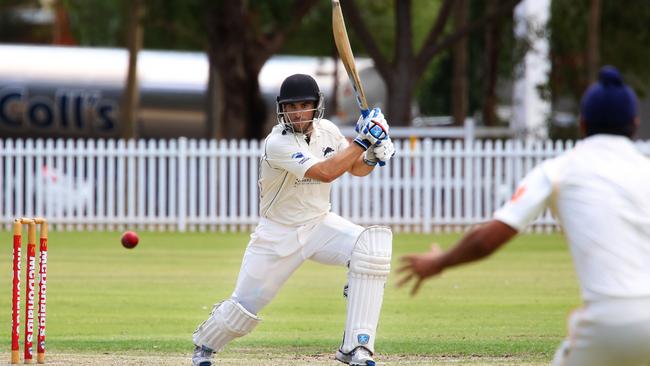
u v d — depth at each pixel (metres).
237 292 26.38
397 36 87.12
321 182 25.88
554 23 100.25
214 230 77.12
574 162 16.58
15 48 105.56
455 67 99.88
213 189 76.19
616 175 16.33
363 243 25.44
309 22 113.56
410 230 76.12
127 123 89.38
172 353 31.16
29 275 28.56
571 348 16.22
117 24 123.56
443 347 32.09
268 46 88.44
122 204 76.88
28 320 28.66
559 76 101.62
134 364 28.97
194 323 37.75
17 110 103.12
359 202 76.06
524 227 16.61
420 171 76.06
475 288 47.47
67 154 76.75
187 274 52.31
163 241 69.38
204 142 75.75
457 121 99.88
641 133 114.88
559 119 106.75
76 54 105.38
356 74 25.45
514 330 35.78
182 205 76.50
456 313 40.00
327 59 113.75
